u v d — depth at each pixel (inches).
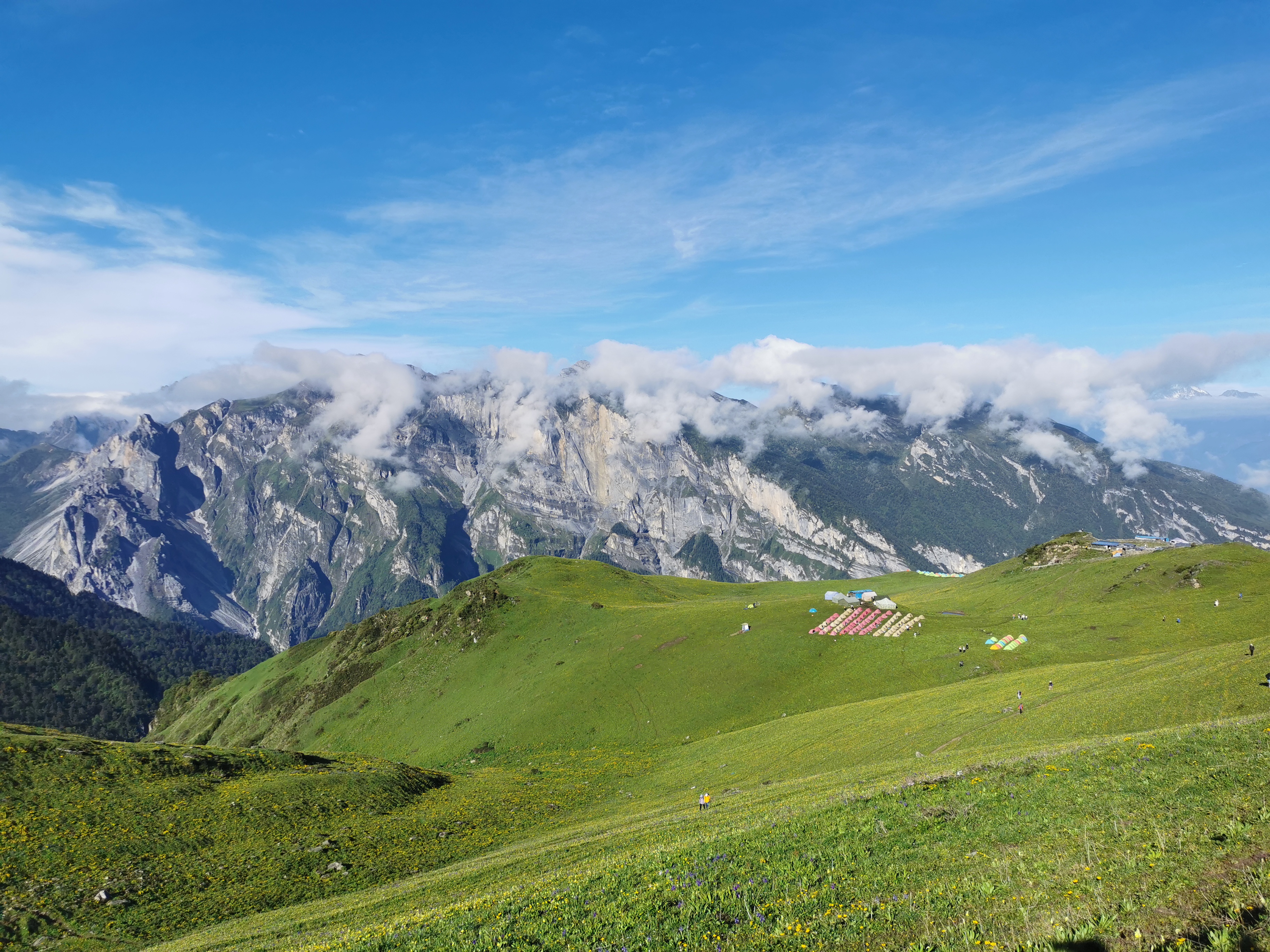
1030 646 5162.4
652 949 792.3
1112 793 1070.4
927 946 647.1
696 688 5629.9
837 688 5187.0
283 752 3747.5
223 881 2358.5
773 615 6697.8
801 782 2684.5
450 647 7608.3
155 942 1963.6
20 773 2802.7
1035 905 684.1
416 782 3831.2
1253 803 835.4
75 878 2230.6
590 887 1136.8
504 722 5787.4
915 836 1072.2
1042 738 2551.7
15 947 1907.0
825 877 944.3
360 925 1632.6
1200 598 5890.8
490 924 1037.2
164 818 2731.3
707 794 2957.7
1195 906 587.8
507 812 3371.1
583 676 6166.3
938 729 3147.1
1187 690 2513.5
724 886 981.8
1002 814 1096.8
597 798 3732.8
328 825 2940.5
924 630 5866.1
